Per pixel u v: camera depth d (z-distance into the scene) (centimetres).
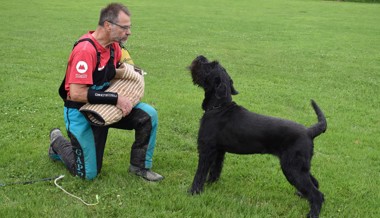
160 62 1259
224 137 455
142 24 2152
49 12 2400
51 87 901
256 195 478
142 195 458
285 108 852
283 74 1188
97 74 467
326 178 538
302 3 3909
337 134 709
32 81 946
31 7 2577
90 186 472
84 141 471
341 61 1431
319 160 598
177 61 1287
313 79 1146
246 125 442
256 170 552
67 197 447
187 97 889
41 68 1086
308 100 921
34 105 767
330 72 1246
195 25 2212
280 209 451
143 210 425
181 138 655
